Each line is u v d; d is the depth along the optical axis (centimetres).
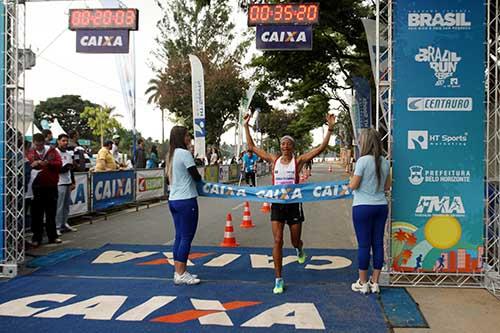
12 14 657
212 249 805
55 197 866
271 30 774
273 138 6212
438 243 584
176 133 598
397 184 584
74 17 757
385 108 598
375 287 554
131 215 1300
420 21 577
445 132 579
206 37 3369
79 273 649
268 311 494
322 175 3778
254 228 1055
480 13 574
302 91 2522
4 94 653
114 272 654
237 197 609
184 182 585
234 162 3284
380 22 605
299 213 608
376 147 534
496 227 603
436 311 497
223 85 3284
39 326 456
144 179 1568
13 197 659
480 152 577
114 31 755
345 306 509
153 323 462
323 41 1658
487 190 586
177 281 589
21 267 677
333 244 862
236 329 447
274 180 602
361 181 538
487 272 575
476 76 575
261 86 2239
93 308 504
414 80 579
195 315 483
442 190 581
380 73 598
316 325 457
